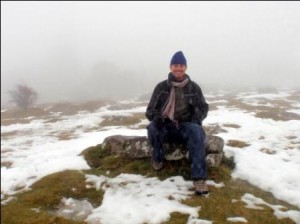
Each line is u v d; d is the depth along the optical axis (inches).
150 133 237.6
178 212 202.2
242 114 609.0
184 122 229.5
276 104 682.8
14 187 285.6
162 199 220.8
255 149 322.0
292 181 240.1
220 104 870.4
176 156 261.3
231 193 223.9
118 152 295.4
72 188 255.1
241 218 191.5
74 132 615.8
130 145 286.4
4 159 401.7
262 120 518.3
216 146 268.1
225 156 283.4
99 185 256.1
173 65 221.1
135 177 257.9
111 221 202.4
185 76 227.3
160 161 251.9
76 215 220.5
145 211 207.6
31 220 212.8
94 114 924.6
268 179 241.8
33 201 242.4
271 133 406.6
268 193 226.7
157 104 232.4
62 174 281.6
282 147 330.3
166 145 262.1
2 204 246.2
